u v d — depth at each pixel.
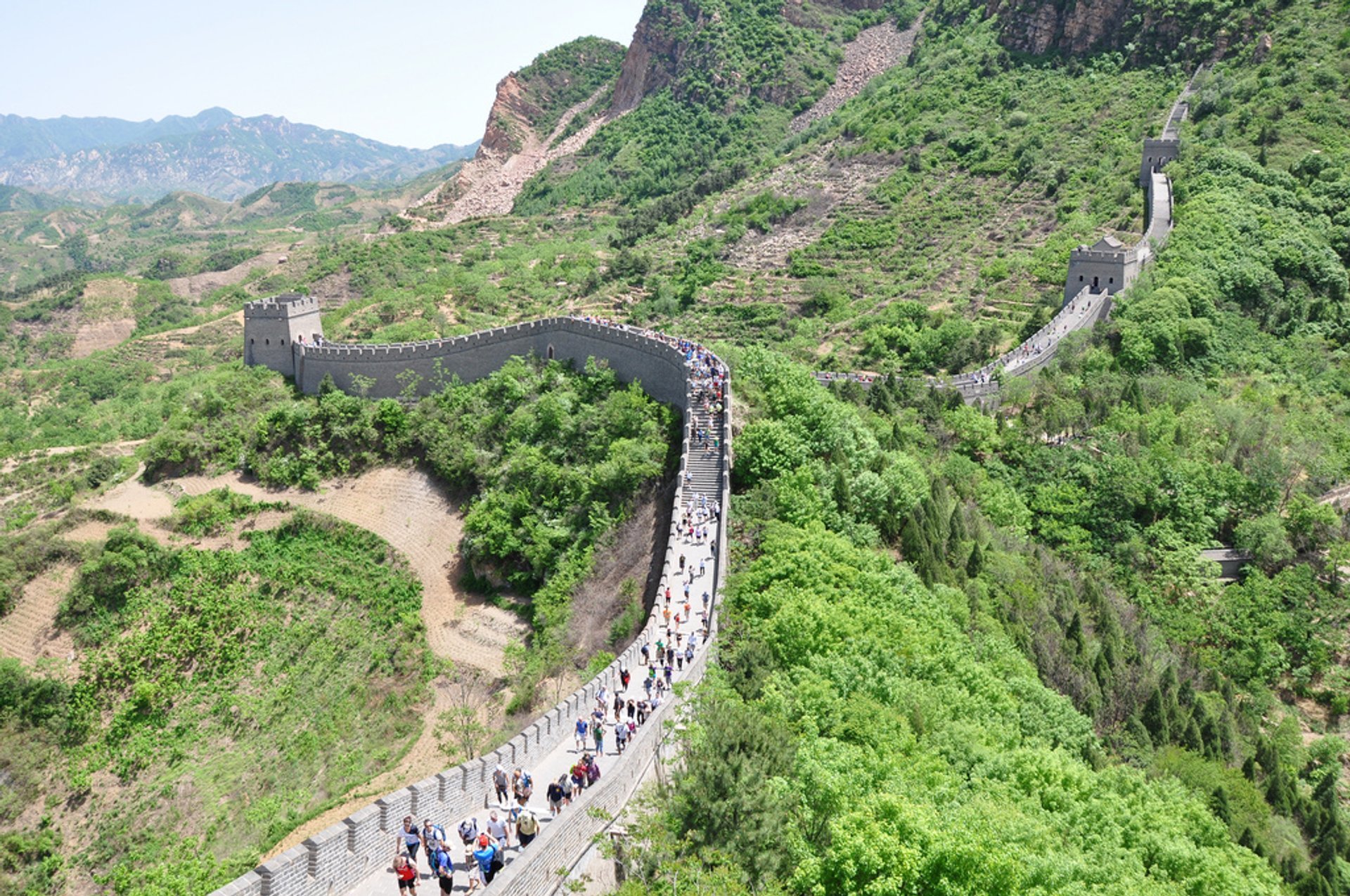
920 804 40.38
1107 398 122.38
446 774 37.62
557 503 92.25
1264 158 186.12
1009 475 110.31
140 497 110.31
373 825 33.84
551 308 194.50
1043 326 145.75
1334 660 98.94
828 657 53.09
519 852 34.16
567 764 42.78
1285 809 72.31
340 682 84.75
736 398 88.69
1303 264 159.50
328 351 120.75
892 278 187.88
